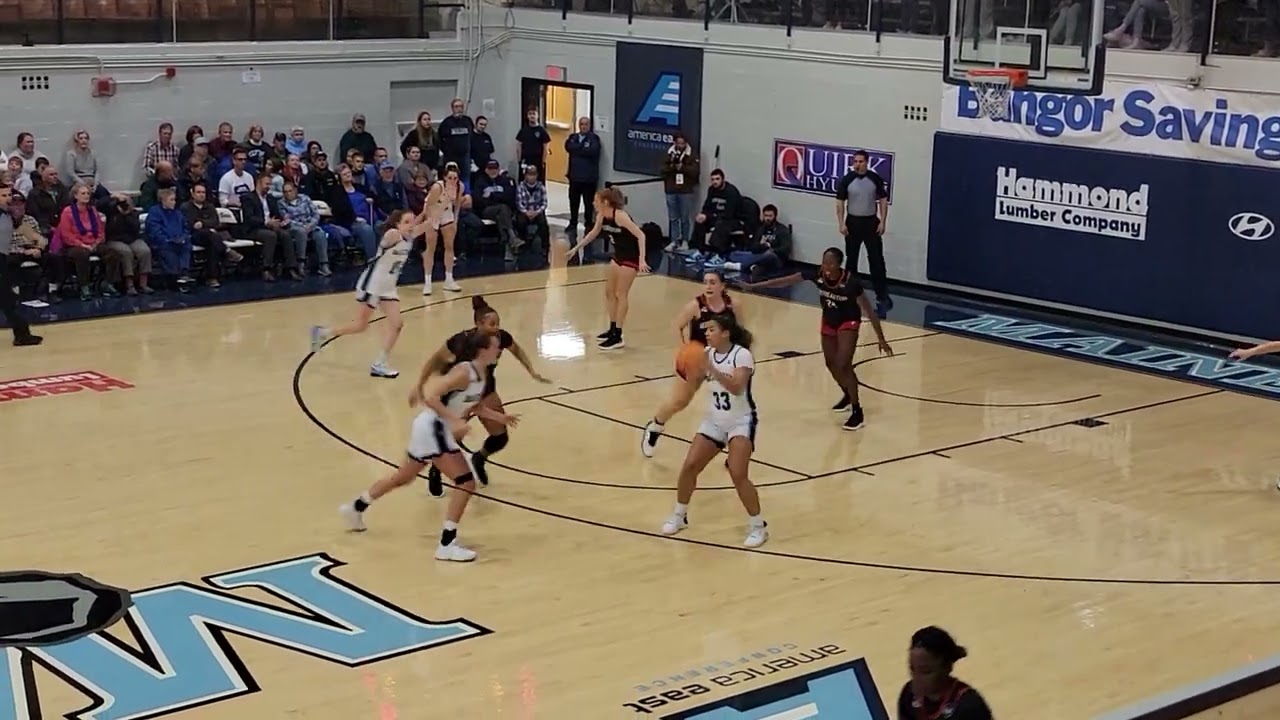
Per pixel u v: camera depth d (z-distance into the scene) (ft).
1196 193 57.57
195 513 36.73
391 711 26.45
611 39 77.87
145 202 65.51
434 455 33.81
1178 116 57.88
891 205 68.03
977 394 49.42
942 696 19.94
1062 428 45.52
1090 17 59.67
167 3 69.72
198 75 70.85
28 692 27.04
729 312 40.68
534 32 81.10
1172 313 59.06
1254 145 55.93
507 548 34.78
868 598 32.04
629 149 78.28
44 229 61.72
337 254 69.51
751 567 33.78
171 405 46.14
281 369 50.65
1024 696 27.22
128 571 32.96
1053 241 62.34
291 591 31.99
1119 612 31.48
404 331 56.54
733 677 27.94
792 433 44.57
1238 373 52.85
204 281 64.13
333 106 75.82
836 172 69.62
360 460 41.09
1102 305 61.21
